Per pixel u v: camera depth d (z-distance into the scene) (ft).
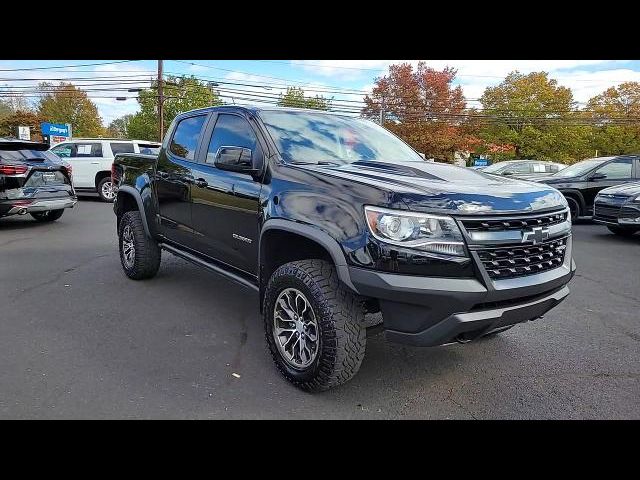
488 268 9.05
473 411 10.02
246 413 9.71
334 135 13.50
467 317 8.79
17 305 15.99
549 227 9.97
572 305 17.35
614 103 155.12
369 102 119.65
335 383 10.08
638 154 39.55
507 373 11.76
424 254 8.72
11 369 11.28
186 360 12.02
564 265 10.61
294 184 10.76
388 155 13.69
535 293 9.62
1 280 19.10
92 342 13.00
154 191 17.04
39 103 225.97
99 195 51.49
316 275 9.91
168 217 16.30
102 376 11.03
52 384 10.61
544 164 53.72
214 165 12.69
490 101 137.59
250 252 12.29
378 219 8.95
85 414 9.48
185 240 15.57
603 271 22.80
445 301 8.67
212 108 14.90
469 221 8.89
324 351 9.71
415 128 116.98
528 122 134.41
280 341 10.96
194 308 15.98
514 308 9.38
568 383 11.27
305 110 14.23
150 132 161.48
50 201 31.83
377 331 10.42
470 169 12.39
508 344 13.57
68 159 51.06
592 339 14.03
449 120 120.47
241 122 13.38
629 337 14.23
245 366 11.78
